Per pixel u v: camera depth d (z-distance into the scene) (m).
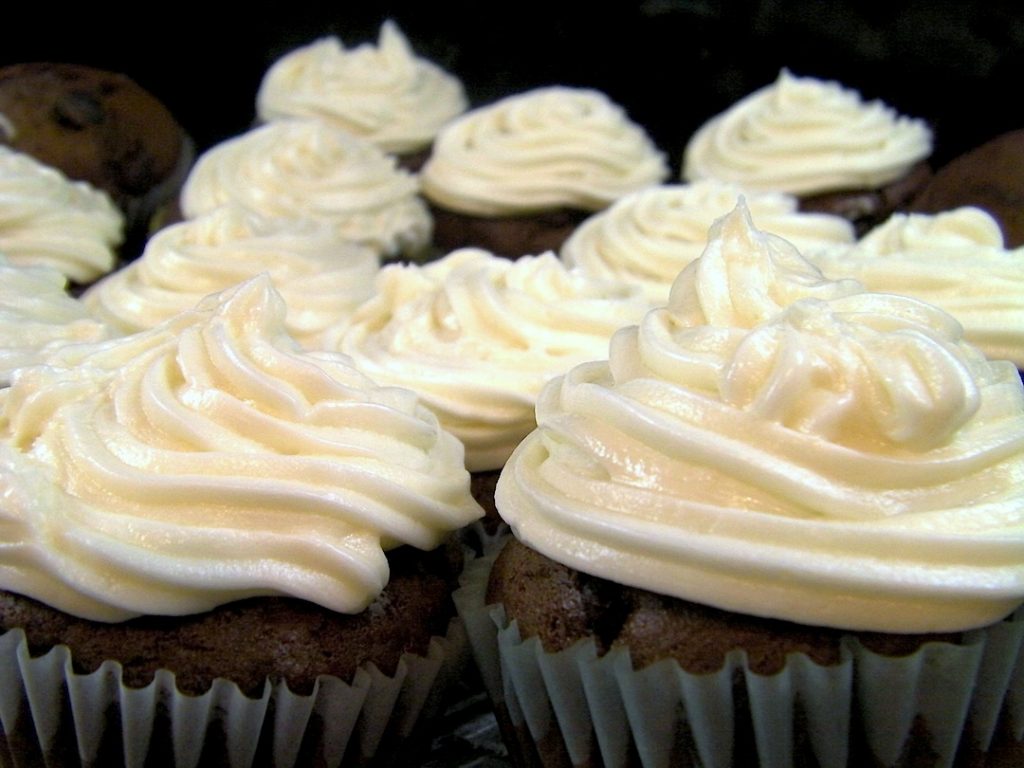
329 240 0.24
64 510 0.13
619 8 0.36
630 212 0.26
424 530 0.14
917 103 0.33
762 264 0.15
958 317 0.19
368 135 0.36
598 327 0.19
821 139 0.30
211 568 0.13
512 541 0.15
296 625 0.13
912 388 0.12
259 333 0.15
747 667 0.12
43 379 0.14
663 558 0.12
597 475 0.13
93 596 0.13
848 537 0.12
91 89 0.32
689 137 0.37
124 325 0.22
